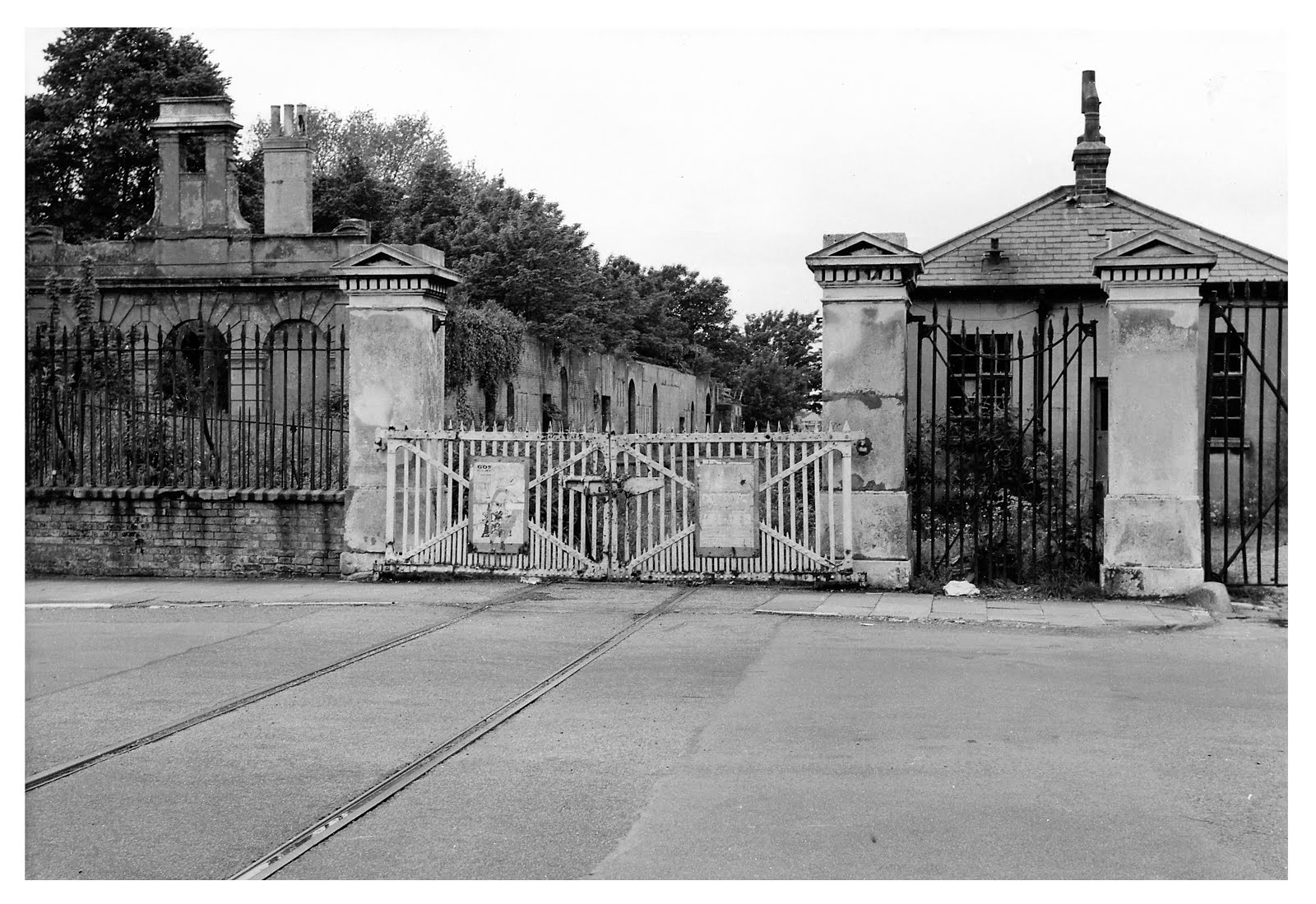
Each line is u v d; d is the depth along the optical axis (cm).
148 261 2867
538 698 943
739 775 733
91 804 680
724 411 7188
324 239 2827
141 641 1195
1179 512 1466
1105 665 1081
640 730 841
